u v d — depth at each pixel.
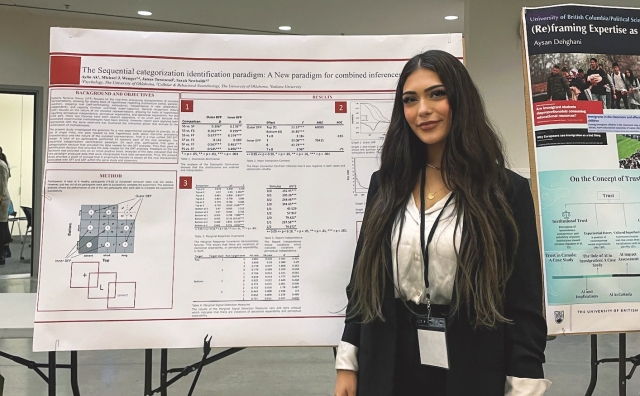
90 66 1.45
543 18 1.51
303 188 1.49
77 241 1.42
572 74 1.49
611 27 1.52
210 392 2.64
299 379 2.83
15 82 5.22
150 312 1.41
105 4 4.79
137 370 2.97
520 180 1.04
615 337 3.71
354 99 1.51
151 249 1.43
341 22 5.14
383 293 1.04
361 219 1.49
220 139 1.48
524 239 0.99
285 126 1.50
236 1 4.64
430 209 1.04
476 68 4.08
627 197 1.46
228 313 1.44
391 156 1.13
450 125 1.05
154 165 1.46
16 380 2.76
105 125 1.44
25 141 5.88
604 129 1.48
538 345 0.96
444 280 1.00
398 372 1.04
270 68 1.50
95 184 1.43
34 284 5.06
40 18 5.19
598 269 1.43
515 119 4.08
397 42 1.53
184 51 1.48
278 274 1.46
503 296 0.98
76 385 1.58
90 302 1.40
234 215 1.47
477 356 0.96
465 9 4.21
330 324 1.45
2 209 5.72
